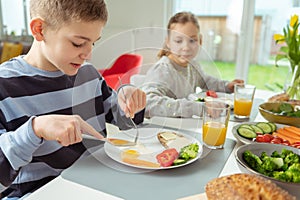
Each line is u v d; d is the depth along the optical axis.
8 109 0.80
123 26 3.20
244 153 0.70
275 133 0.93
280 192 0.49
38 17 0.72
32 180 0.82
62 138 0.63
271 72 2.81
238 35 2.85
